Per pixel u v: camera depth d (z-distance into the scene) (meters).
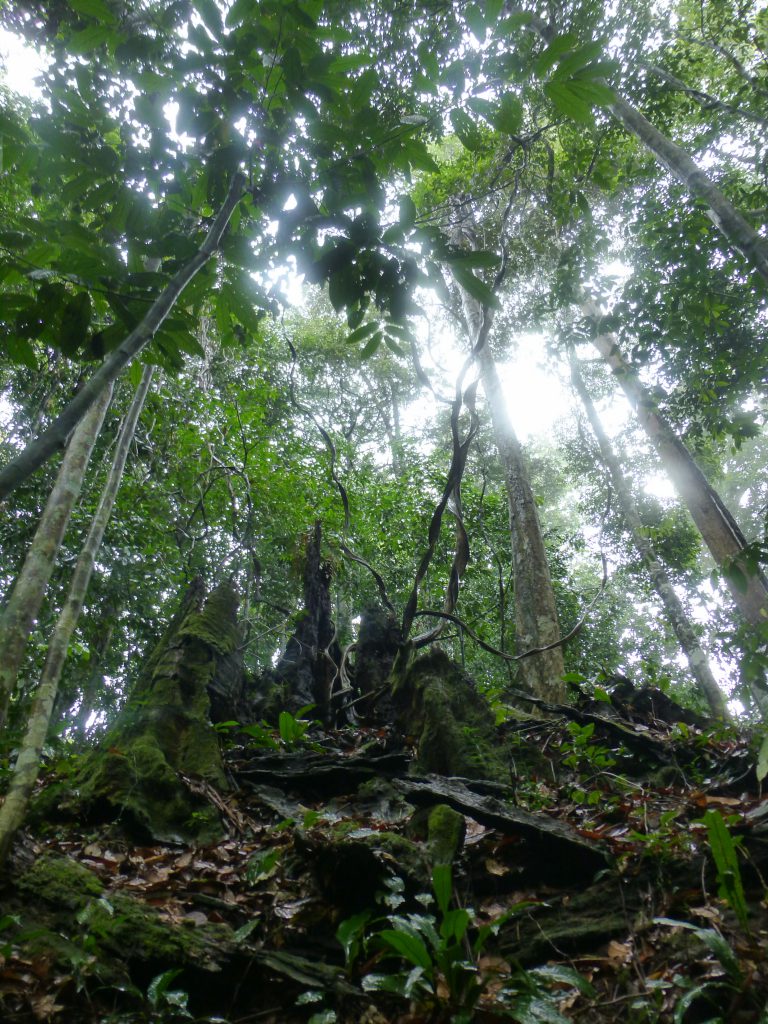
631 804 4.37
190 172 2.41
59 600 8.11
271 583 10.92
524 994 2.53
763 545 4.23
